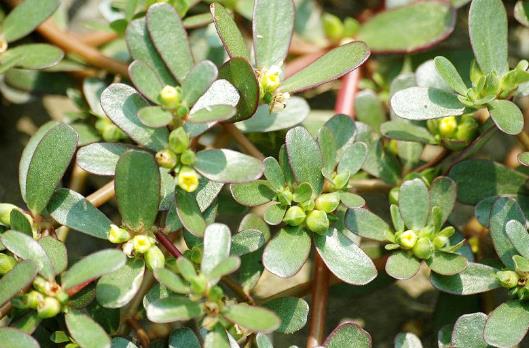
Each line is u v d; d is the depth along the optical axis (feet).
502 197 1.26
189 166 1.20
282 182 1.25
